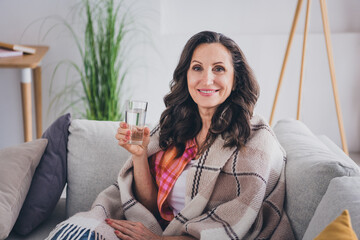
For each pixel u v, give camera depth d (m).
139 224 1.51
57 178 1.76
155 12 3.33
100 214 1.55
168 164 1.66
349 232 0.93
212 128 1.57
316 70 3.50
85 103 3.42
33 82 3.43
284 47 3.47
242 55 1.59
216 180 1.54
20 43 3.35
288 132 1.89
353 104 3.54
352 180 1.26
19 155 1.68
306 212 1.38
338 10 3.54
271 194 1.50
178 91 1.67
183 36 3.38
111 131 1.86
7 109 3.48
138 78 3.45
